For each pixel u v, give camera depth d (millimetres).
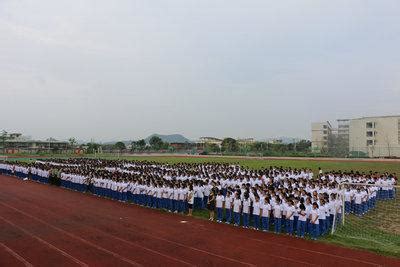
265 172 30047
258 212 18000
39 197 28062
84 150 108438
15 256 13711
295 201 17234
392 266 12828
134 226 18562
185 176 28766
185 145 141125
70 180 33594
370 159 71875
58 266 12672
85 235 16672
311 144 121438
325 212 17250
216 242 15672
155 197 23953
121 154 103250
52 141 139250
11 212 21844
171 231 17594
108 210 23031
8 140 134375
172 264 12867
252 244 15422
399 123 100875
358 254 14219
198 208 23547
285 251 14469
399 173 45062
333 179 26125
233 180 25812
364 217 21562
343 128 127562
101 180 29188
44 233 16984
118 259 13375
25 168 42500
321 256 13867
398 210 23531
